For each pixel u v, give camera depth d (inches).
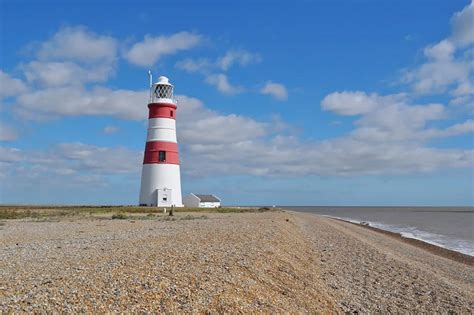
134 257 715.4
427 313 705.0
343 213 6565.0
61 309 450.3
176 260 707.4
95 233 1170.6
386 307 714.2
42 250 818.2
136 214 2181.3
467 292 877.2
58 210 2600.9
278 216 2426.2
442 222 3937.0
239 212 2864.2
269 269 758.5
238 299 568.1
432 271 1118.4
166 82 2805.1
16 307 445.4
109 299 491.5
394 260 1175.6
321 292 727.7
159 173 2748.5
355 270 973.2
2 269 618.2
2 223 1560.0
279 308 583.2
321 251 1193.4
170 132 2787.9
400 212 7460.6
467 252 1713.8
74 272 593.9
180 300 521.7
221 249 854.5
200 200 3617.1
